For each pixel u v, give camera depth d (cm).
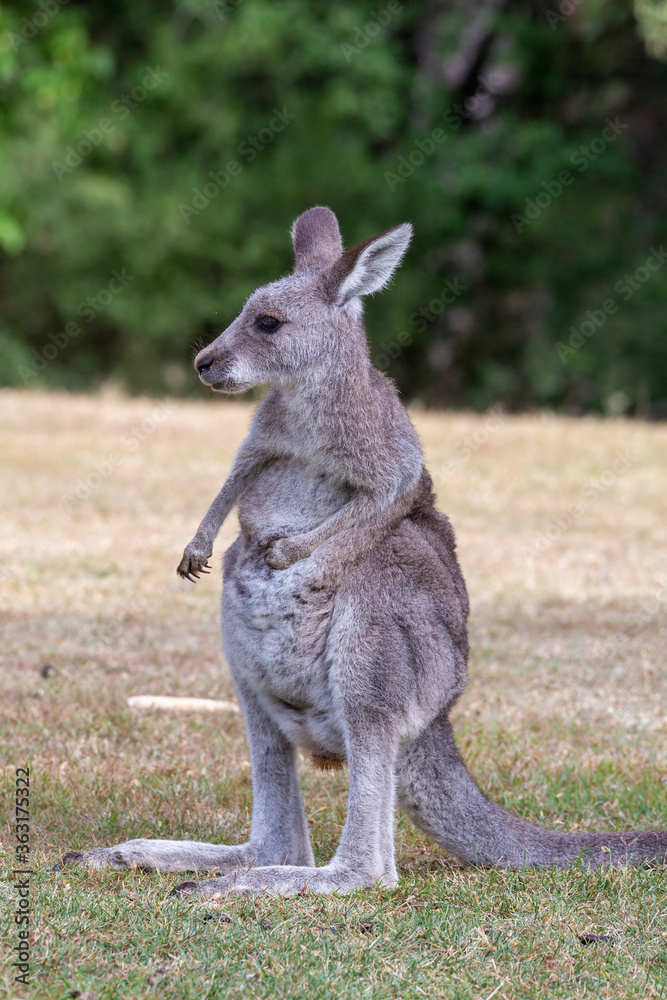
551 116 4959
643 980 737
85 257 4594
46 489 2434
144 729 1247
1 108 4209
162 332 4712
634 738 1274
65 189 4441
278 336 930
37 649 1503
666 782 1146
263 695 942
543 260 4778
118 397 4044
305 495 939
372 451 922
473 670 1498
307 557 908
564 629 1681
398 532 938
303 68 4616
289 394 939
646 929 807
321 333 931
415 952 764
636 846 934
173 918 784
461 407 4928
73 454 2791
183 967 719
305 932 775
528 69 4791
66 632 1577
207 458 2802
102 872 870
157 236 4606
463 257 4875
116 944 744
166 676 1418
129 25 4738
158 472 2630
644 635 1655
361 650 900
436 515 994
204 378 945
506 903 847
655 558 2088
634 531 2286
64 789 1059
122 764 1149
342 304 937
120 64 4747
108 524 2172
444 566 954
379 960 745
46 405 3494
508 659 1548
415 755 938
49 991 684
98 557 1948
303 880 859
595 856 927
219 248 4675
